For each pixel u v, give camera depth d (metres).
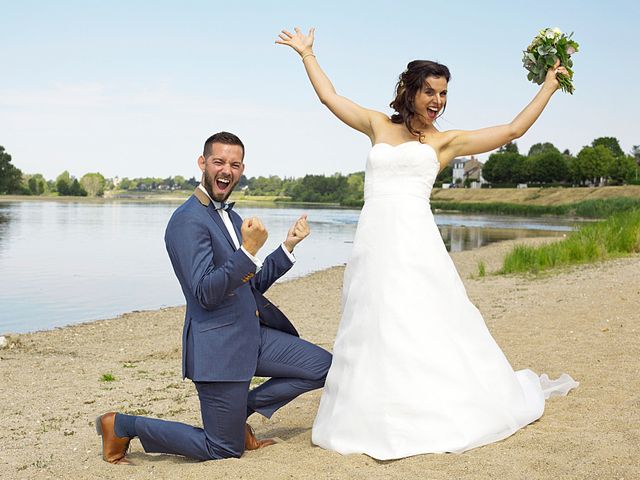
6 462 4.53
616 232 18.81
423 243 4.17
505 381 4.30
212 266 3.92
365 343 4.06
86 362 8.58
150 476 3.88
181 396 6.48
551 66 4.46
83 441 5.02
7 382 7.34
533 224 54.06
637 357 6.46
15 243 32.03
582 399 4.99
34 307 14.62
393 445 3.82
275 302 14.41
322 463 3.78
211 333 3.93
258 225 3.67
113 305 14.99
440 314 4.11
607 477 3.40
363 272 4.20
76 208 88.50
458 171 143.00
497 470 3.53
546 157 117.56
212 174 4.01
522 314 9.64
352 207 122.56
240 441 4.09
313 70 4.65
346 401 4.02
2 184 138.25
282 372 4.25
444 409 3.91
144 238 36.28
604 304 9.61
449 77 4.28
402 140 4.34
